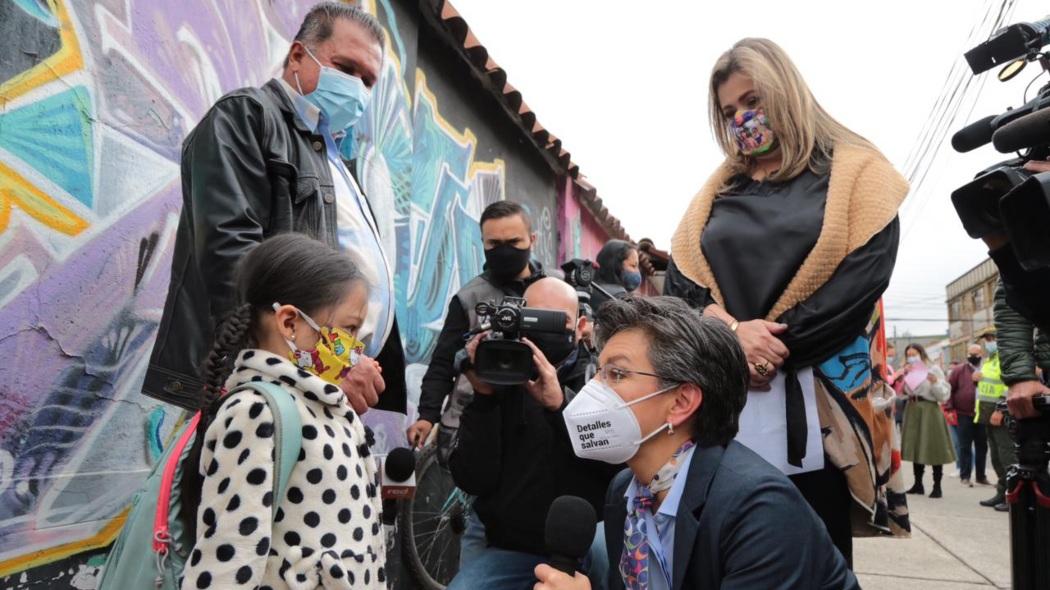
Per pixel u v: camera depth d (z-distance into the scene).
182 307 1.99
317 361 1.59
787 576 1.40
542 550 2.42
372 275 2.45
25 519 1.99
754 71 2.29
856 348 2.14
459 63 5.39
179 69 2.64
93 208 2.22
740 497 1.46
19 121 1.99
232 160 2.04
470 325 3.58
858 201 2.14
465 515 4.00
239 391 1.45
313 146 2.41
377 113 4.05
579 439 1.64
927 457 8.72
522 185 6.82
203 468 1.42
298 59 2.49
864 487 2.07
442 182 5.13
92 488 2.20
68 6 2.15
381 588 1.53
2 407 1.93
